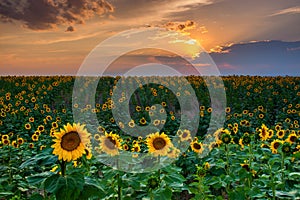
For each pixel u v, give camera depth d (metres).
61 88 28.39
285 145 5.69
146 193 4.80
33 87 27.91
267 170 5.73
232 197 5.07
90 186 3.26
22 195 6.60
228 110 16.05
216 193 7.18
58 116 16.80
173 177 4.58
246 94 25.75
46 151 3.44
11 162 8.09
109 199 4.47
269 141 10.62
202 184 5.38
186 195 7.38
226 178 5.50
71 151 3.34
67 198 3.11
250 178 5.50
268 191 5.33
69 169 3.52
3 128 15.10
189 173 8.13
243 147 7.48
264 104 20.95
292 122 16.23
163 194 4.36
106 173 4.24
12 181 7.02
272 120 18.08
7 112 17.78
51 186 3.16
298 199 4.72
